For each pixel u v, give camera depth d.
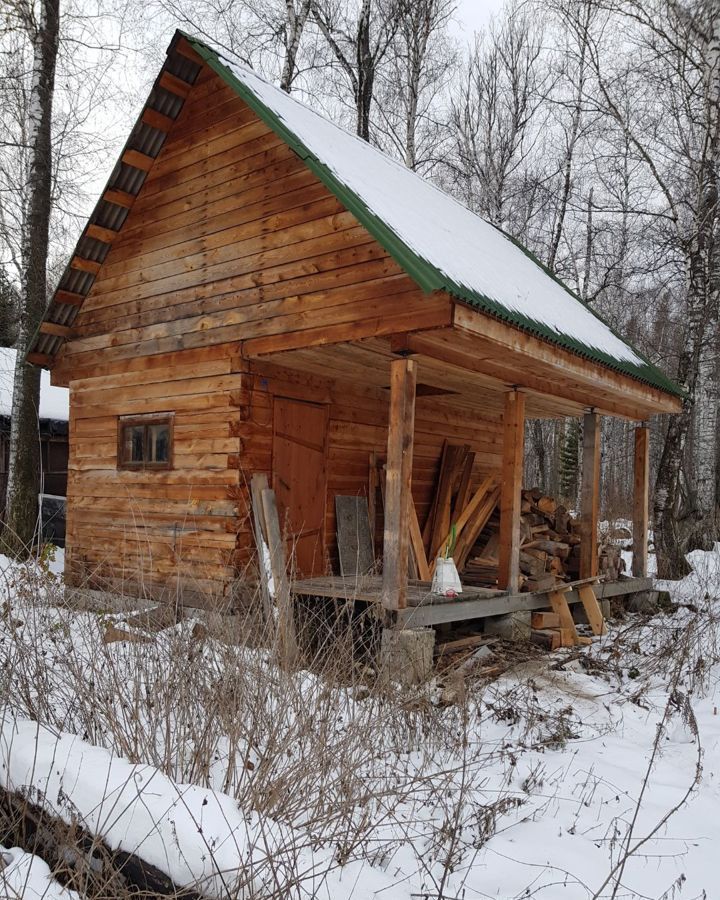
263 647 5.03
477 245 8.93
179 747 3.85
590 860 3.72
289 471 8.37
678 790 4.68
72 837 3.04
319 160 6.69
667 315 23.48
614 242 23.09
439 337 6.40
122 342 9.09
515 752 5.13
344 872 3.29
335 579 8.17
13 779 3.59
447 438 11.38
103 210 8.78
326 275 6.91
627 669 7.59
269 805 3.50
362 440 9.58
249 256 7.67
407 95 20.73
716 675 7.48
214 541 7.92
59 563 11.61
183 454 8.33
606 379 8.77
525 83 22.56
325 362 8.00
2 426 14.88
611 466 30.62
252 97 7.11
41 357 9.93
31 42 12.84
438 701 5.75
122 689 4.56
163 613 5.38
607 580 10.41
